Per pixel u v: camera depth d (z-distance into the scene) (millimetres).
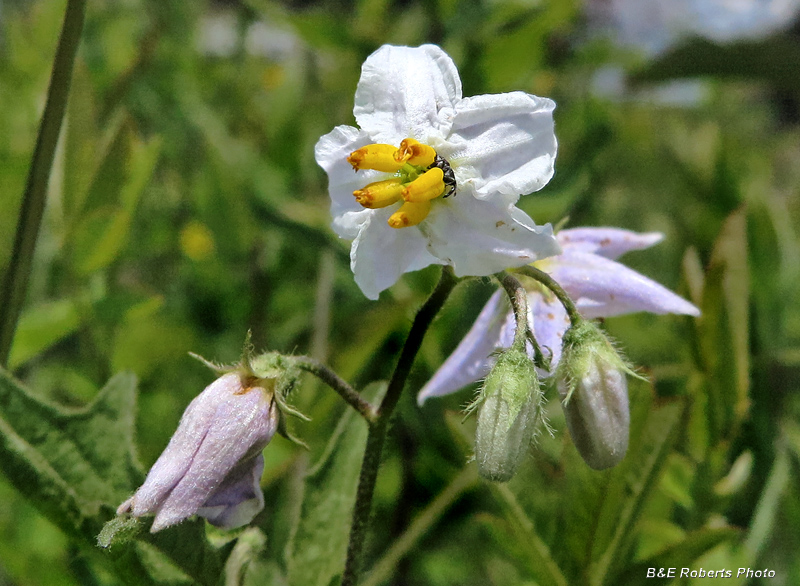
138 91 365
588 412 158
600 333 160
